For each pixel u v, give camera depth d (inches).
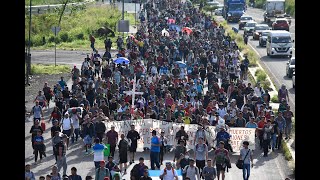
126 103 2011.6
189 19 5093.5
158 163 1646.2
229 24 6136.8
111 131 1708.9
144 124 1870.1
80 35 4712.1
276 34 4008.4
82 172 1657.2
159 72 2787.9
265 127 1813.5
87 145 1818.4
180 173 1435.8
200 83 2410.2
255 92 2368.4
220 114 2011.6
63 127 1893.5
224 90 2370.8
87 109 1999.3
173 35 3895.2
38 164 1715.1
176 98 2241.6
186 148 1695.4
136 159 1785.2
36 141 1729.8
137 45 3479.3
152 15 5265.8
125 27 3796.8
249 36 5157.5
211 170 1416.1
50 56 3946.9
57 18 5073.8
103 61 3164.4
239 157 1676.9
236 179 1614.2
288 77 3238.2
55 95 2357.3
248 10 7682.1
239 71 3014.3
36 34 4608.8
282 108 2049.7
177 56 3161.9
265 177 1641.2
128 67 2694.4
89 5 6333.7
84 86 2452.0
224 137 1713.8
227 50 3321.9
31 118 2239.2
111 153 1712.6
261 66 3614.7
